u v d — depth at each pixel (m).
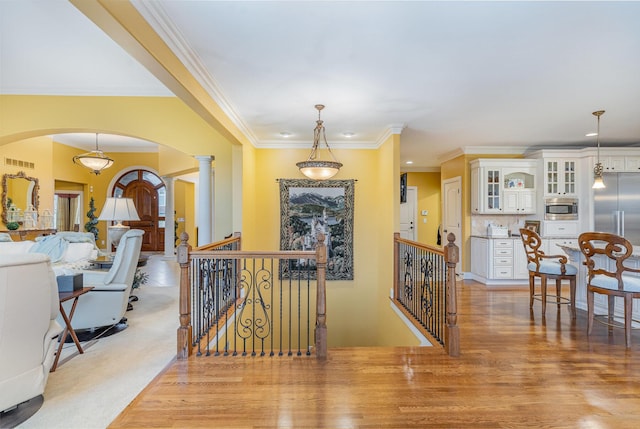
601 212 5.44
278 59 2.66
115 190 10.07
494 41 2.39
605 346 3.03
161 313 4.36
